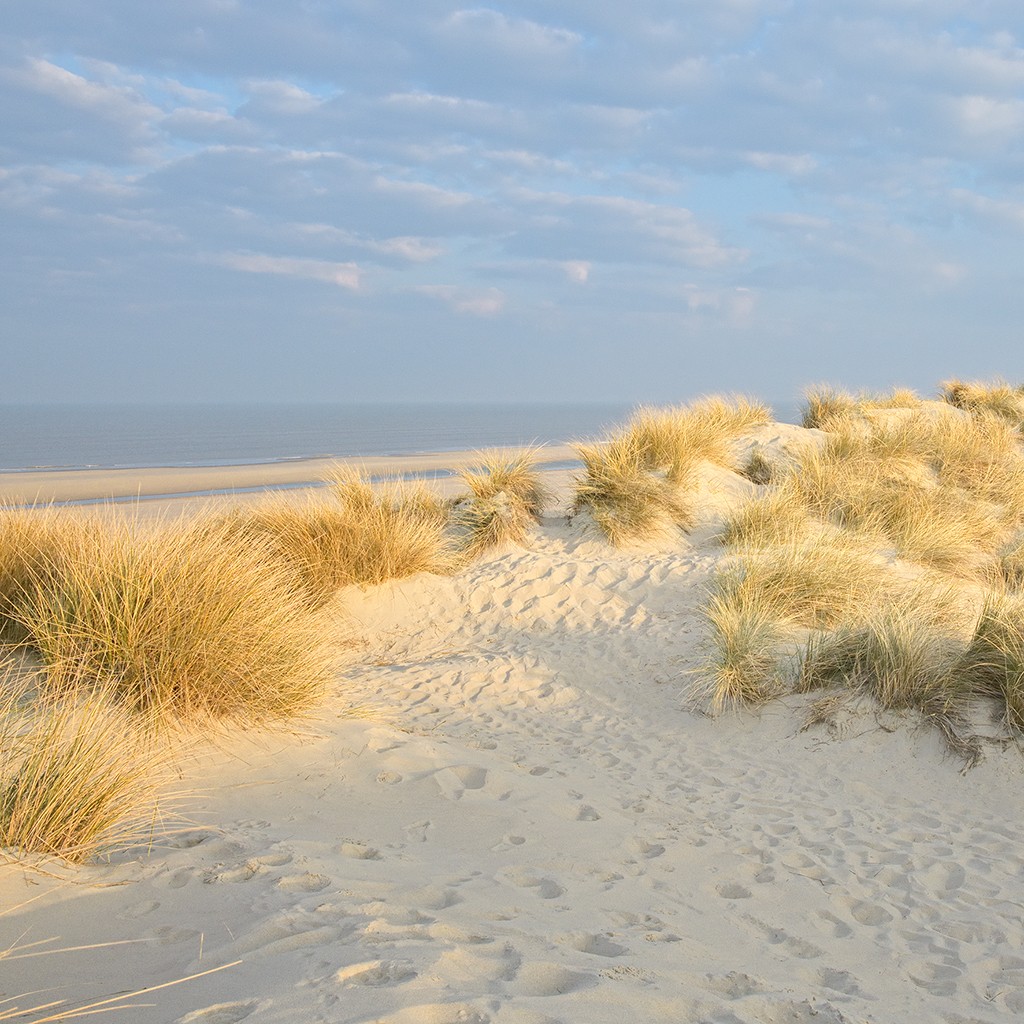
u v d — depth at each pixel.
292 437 59.97
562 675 7.01
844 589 7.51
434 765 4.89
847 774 5.23
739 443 13.65
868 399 17.92
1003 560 8.73
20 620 5.28
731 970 2.98
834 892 3.87
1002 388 18.50
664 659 7.14
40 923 2.70
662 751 5.66
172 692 4.90
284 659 5.52
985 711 5.46
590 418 125.19
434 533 9.59
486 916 3.08
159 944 2.61
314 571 8.57
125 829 3.55
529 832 4.15
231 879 3.15
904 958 3.33
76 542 6.22
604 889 3.60
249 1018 2.12
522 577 9.06
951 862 4.20
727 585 7.82
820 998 2.88
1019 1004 3.05
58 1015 2.09
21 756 3.58
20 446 46.97
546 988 2.53
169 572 5.51
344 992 2.25
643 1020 2.42
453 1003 2.25
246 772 4.55
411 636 8.22
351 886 3.17
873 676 5.87
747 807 4.80
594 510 10.20
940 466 12.38
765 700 6.05
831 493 10.67
